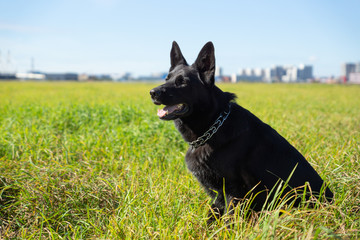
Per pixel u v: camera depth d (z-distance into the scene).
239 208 1.46
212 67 1.59
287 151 1.59
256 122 1.62
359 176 1.63
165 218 1.47
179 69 1.69
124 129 2.70
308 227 1.31
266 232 1.23
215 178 1.58
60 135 2.72
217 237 1.36
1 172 1.86
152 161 2.15
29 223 1.58
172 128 2.70
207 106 1.58
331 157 1.88
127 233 1.38
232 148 1.54
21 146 2.21
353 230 1.27
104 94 9.63
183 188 1.73
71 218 1.61
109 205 1.67
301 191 1.53
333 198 1.52
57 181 1.77
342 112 5.16
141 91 11.77
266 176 1.54
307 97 9.06
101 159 2.11
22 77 54.31
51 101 6.48
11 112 3.98
